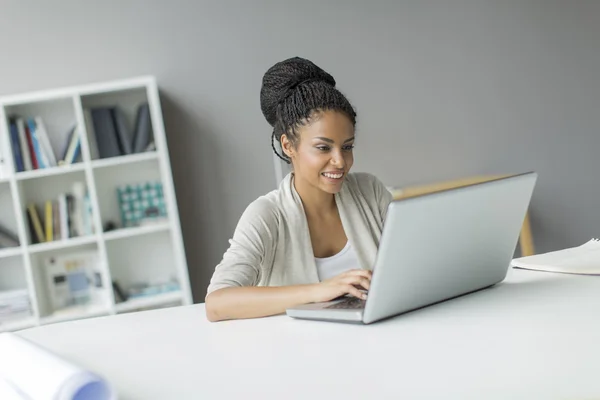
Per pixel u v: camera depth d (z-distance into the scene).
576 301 1.22
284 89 1.79
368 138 4.63
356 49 4.59
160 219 4.25
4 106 4.04
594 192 4.96
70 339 1.43
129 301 4.11
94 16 4.32
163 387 0.98
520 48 4.82
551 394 0.79
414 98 4.68
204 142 4.44
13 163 3.99
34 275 4.04
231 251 1.73
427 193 1.19
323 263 1.88
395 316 1.26
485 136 4.79
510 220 1.36
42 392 0.85
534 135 4.87
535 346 0.97
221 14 4.43
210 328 1.36
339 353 1.05
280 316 1.40
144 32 4.37
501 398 0.79
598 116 4.95
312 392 0.88
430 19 4.68
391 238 1.14
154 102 4.10
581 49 4.91
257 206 1.83
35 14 4.26
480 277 1.39
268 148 4.50
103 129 4.14
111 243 4.30
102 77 4.34
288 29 4.50
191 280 4.44
